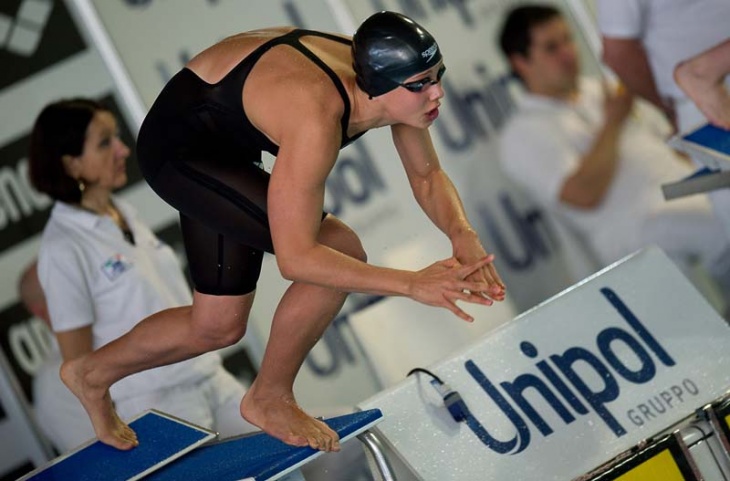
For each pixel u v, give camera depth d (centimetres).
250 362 1944
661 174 2070
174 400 1617
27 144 1922
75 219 1623
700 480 1133
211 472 1087
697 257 2072
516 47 2052
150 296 1641
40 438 1892
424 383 1188
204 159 1041
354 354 1967
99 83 1930
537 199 2066
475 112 2058
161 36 1948
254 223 1031
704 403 1175
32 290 1905
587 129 2067
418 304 1977
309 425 1090
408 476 1198
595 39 2072
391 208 2009
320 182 950
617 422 1169
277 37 1019
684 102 2047
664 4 2005
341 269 945
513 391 1188
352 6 2009
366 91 970
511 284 2052
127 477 1135
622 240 2066
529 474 1136
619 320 1231
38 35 1916
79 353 1602
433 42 964
